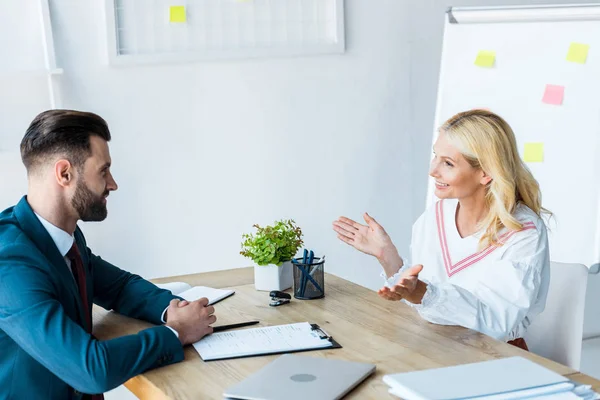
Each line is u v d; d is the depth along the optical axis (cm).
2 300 144
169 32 290
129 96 287
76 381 140
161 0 288
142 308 178
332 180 329
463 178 189
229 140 306
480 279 185
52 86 269
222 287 205
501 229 190
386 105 336
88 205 160
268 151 314
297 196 322
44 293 145
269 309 182
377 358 148
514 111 291
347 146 330
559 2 359
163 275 301
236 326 169
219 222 309
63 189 158
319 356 149
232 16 300
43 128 156
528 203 194
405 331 164
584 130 285
